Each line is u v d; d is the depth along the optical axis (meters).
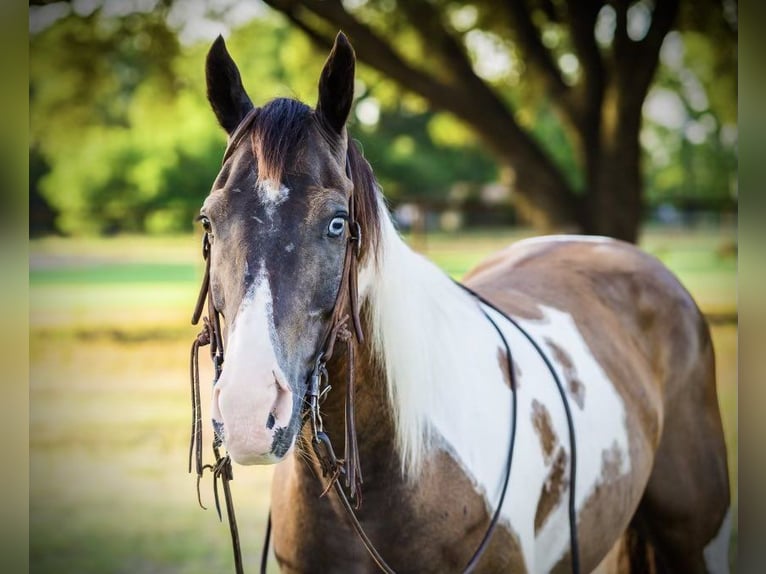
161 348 9.47
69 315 11.49
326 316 1.60
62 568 3.96
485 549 1.88
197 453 1.67
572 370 2.29
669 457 2.69
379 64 7.56
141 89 10.73
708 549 2.73
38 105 9.80
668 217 22.30
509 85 9.98
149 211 20.97
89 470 5.59
